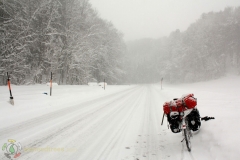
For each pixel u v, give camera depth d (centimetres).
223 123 462
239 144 340
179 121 399
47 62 2486
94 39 3566
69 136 486
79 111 823
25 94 1095
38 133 498
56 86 2039
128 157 370
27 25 2300
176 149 409
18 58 2175
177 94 1606
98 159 358
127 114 799
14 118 636
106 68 4156
